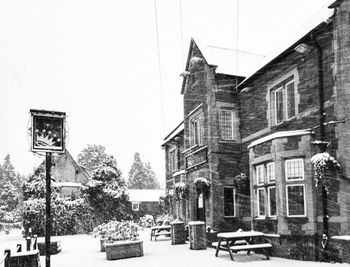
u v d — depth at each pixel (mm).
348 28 10766
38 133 8562
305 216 11445
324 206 11047
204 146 17547
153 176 98312
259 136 15656
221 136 17031
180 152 24391
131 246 13734
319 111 11664
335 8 11016
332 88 11273
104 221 34500
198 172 18234
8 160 80875
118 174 36406
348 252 10062
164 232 24516
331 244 10789
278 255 12188
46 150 8562
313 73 12141
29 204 31234
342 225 10438
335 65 10961
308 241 11273
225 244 14453
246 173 16641
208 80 17312
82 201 34188
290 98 13867
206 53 17859
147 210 50219
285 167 12219
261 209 13938
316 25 11531
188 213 20250
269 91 15031
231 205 16859
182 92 20953
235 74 17297
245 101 17000
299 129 12797
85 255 15422
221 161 16812
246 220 16203
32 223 31266
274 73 14609
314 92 12031
